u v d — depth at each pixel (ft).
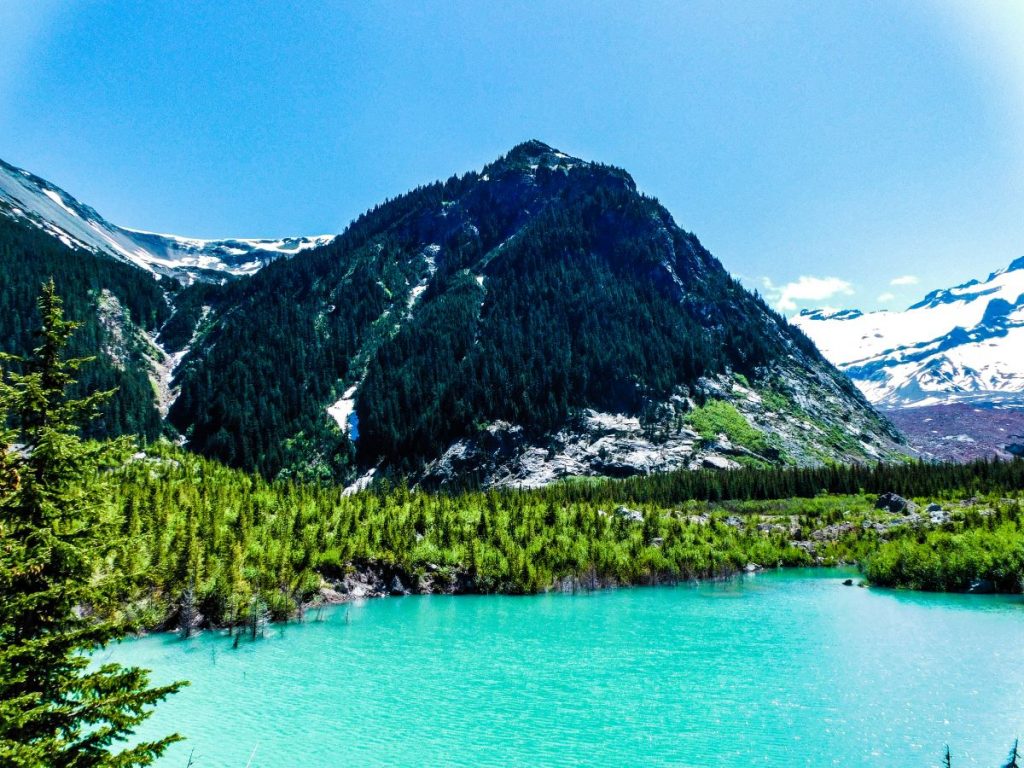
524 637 190.19
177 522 243.19
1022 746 103.96
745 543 353.51
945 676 140.87
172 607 202.08
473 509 351.05
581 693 135.64
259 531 271.49
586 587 282.15
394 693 136.77
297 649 176.55
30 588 47.47
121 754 44.52
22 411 52.19
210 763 101.55
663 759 102.83
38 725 44.01
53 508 48.70
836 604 233.35
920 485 473.26
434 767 100.53
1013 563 246.27
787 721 117.50
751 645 174.19
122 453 55.16
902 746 105.40
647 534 336.70
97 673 47.88
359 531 293.64
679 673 149.18
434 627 206.49
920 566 261.85
